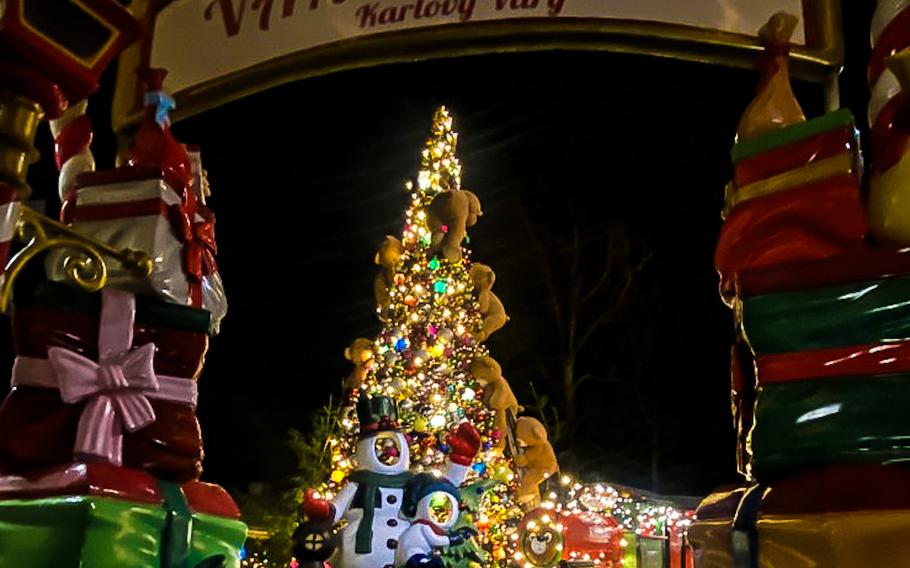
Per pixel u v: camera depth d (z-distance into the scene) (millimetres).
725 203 2271
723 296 2229
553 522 7516
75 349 2268
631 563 9953
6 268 2053
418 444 7805
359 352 8203
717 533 2062
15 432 2219
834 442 1787
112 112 2979
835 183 1934
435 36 2713
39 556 2051
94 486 2084
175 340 2361
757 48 2512
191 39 2947
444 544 5434
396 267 8453
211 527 2385
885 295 1822
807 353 1868
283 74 2857
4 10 2084
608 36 2643
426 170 8891
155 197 2412
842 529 1699
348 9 2785
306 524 5383
